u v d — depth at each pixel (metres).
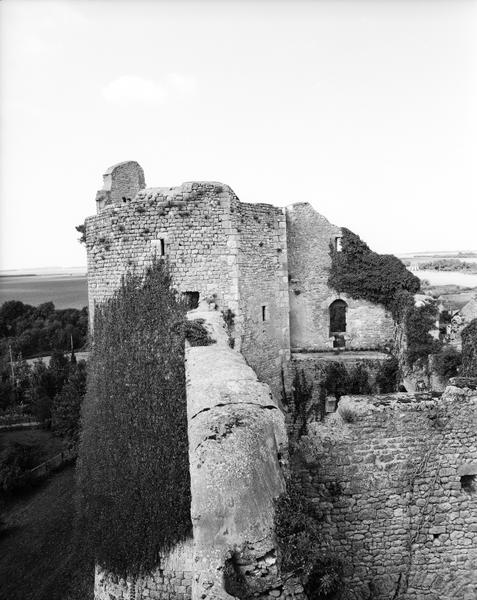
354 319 22.50
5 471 23.97
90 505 14.59
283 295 19.81
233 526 4.75
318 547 5.90
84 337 71.50
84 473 15.18
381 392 20.12
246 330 17.53
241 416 6.00
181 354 12.98
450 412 9.17
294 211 21.97
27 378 44.31
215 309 16.08
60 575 16.52
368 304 22.36
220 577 4.41
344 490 9.03
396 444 9.09
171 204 15.95
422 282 31.08
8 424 36.31
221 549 4.63
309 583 5.23
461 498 9.27
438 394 9.62
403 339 19.23
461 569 9.35
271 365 19.36
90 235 17.25
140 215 16.05
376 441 9.05
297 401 20.47
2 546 19.33
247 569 4.58
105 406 14.93
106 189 19.44
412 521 9.22
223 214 16.38
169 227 16.02
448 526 9.28
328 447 8.97
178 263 16.06
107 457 14.30
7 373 45.81
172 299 15.88
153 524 12.83
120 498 13.64
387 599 9.23
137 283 15.98
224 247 16.47
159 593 12.72
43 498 23.62
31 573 17.17
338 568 6.34
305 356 21.12
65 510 21.95
